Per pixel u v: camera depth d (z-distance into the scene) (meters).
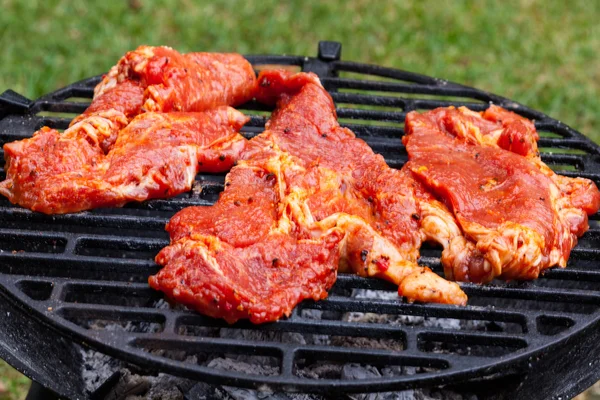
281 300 0.92
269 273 0.94
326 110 1.06
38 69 1.67
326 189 0.99
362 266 0.96
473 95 1.14
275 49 1.79
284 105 1.09
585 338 0.96
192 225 0.96
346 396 0.97
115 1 1.92
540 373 0.95
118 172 0.99
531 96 1.68
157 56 1.05
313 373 0.98
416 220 0.98
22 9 1.86
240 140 1.03
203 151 1.02
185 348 0.90
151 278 0.93
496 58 1.82
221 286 0.91
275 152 1.02
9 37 1.77
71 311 0.92
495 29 1.91
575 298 0.95
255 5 1.96
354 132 1.09
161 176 0.99
